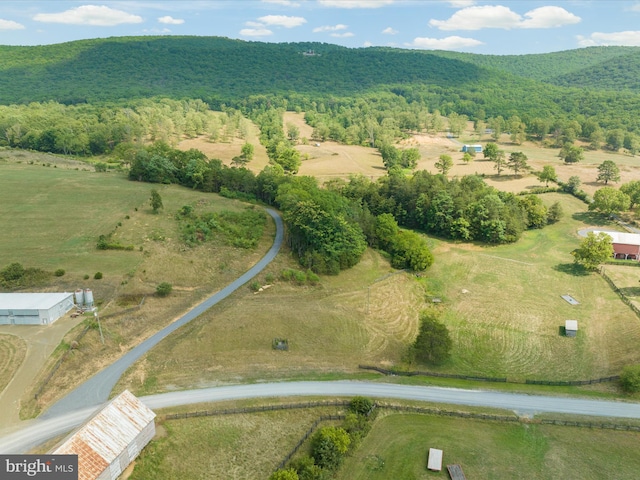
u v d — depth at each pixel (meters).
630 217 150.75
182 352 74.25
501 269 117.75
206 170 153.50
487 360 80.44
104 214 119.12
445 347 76.88
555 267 118.12
